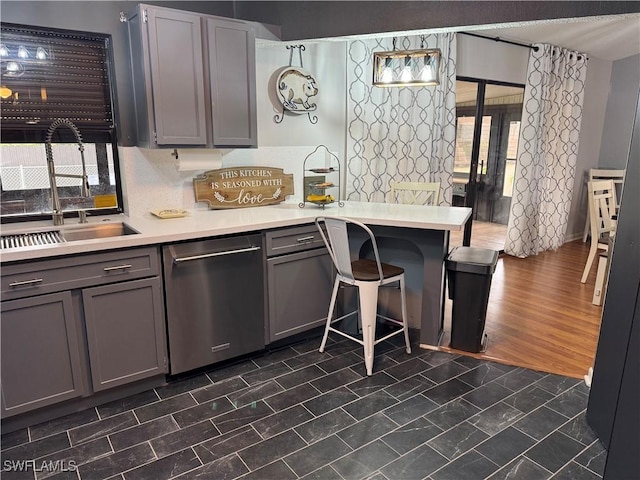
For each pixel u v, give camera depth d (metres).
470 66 4.62
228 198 3.21
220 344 2.68
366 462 1.95
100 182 2.81
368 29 2.97
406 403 2.39
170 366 2.52
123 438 2.10
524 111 5.11
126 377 2.37
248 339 2.80
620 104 6.10
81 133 2.67
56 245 2.06
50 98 2.53
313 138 3.81
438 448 2.04
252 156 3.41
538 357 2.92
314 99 3.71
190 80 2.67
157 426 2.19
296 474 1.87
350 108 3.94
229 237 2.60
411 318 3.27
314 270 3.03
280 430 2.16
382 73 2.94
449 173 4.55
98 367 2.27
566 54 5.21
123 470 1.89
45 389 2.13
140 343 2.38
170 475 1.87
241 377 2.66
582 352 2.99
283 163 3.60
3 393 2.02
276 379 2.64
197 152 2.90
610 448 1.51
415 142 4.25
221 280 2.61
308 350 3.02
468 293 2.89
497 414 2.30
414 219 2.84
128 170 2.81
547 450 2.03
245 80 2.91
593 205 4.29
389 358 2.90
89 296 2.17
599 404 2.10
